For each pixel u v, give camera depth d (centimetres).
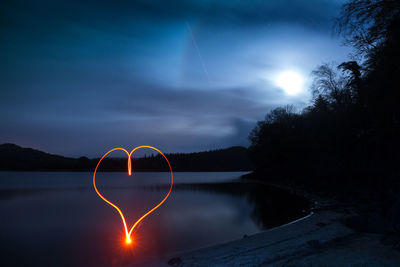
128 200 4559
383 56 1449
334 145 3531
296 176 6153
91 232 2217
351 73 2072
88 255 1523
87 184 9081
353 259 820
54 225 2575
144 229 2233
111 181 10812
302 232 1326
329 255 889
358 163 3256
